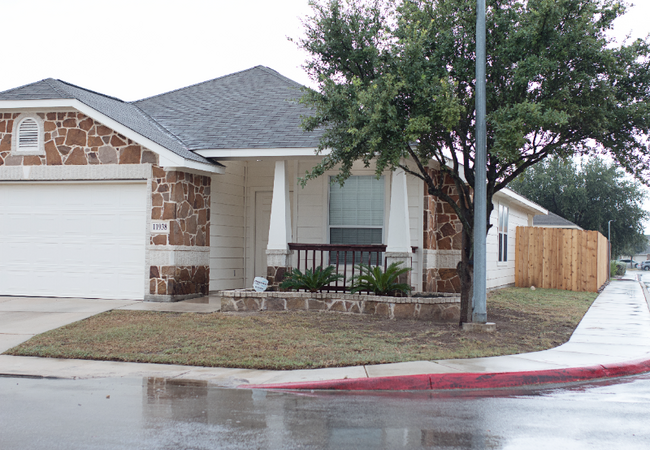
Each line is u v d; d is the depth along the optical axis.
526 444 4.94
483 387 7.32
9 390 6.80
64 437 5.02
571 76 10.23
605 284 30.92
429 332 10.29
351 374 7.50
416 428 5.38
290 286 12.61
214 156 14.19
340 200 15.16
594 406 6.32
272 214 13.67
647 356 9.00
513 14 10.28
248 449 4.72
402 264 12.91
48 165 14.11
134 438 5.00
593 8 9.90
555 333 11.11
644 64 10.60
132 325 10.56
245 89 18.11
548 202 56.09
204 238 14.77
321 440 4.98
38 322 11.02
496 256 20.67
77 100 13.61
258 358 8.40
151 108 17.53
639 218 54.06
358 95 9.84
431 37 10.54
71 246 14.12
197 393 6.71
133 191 13.87
